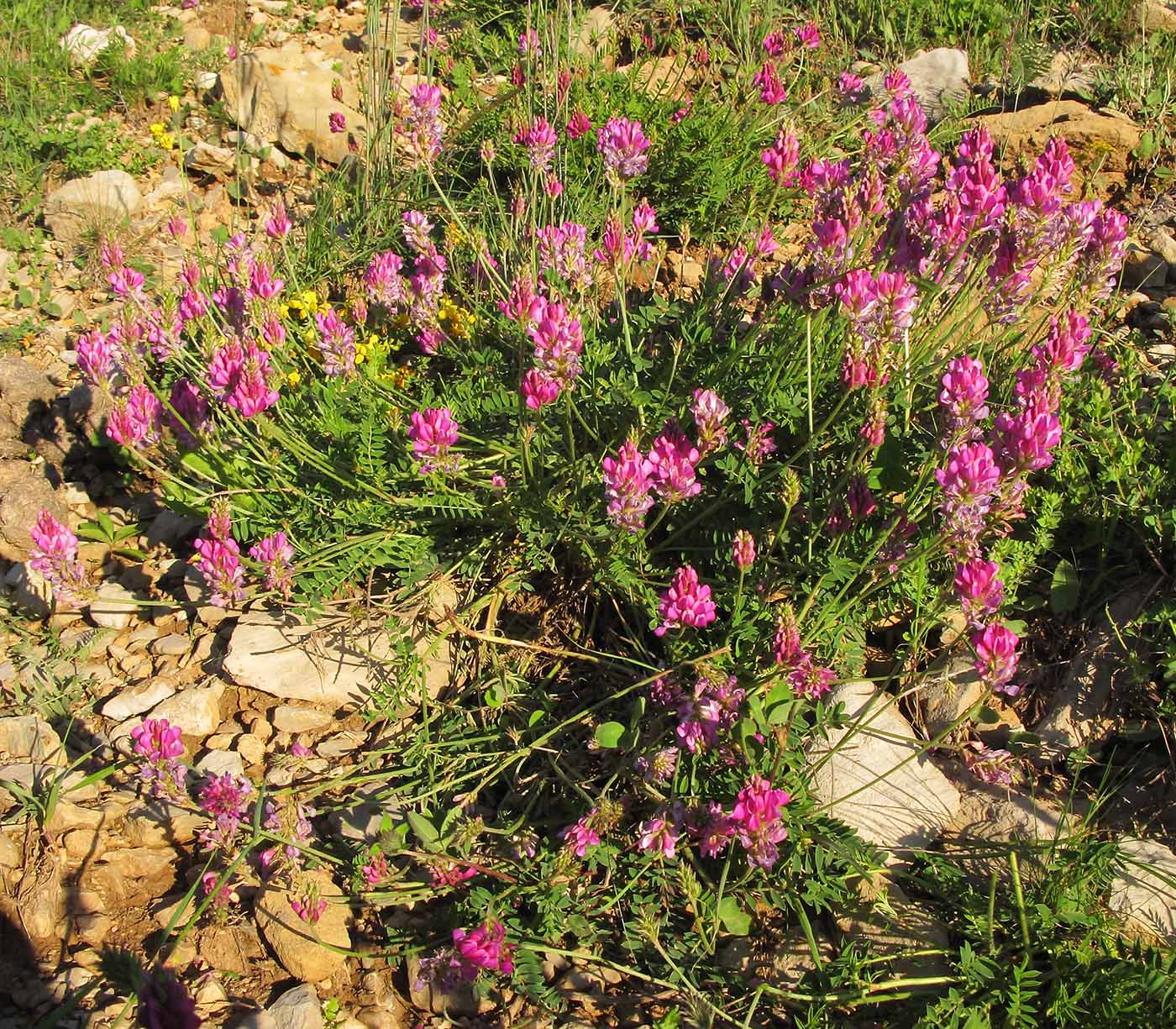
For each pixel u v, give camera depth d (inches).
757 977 18.7
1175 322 30.6
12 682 24.2
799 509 22.7
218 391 24.6
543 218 33.9
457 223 32.0
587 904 19.3
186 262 27.9
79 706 23.6
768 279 31.3
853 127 39.6
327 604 24.5
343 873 20.2
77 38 50.4
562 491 24.2
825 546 22.8
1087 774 21.5
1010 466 19.9
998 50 43.5
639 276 33.7
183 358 28.7
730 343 26.7
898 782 20.7
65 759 22.2
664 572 23.2
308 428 26.8
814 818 19.6
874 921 18.9
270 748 22.7
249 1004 18.5
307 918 18.6
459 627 22.9
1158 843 19.8
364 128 42.2
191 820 20.8
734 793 19.6
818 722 20.0
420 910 20.0
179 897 19.9
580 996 18.6
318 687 23.3
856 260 23.7
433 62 45.9
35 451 30.5
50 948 19.1
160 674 24.1
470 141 38.9
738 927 18.5
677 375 26.4
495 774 21.2
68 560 22.3
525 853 19.9
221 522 22.7
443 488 23.7
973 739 22.2
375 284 29.1
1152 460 25.0
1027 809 20.3
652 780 19.9
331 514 25.0
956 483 19.1
